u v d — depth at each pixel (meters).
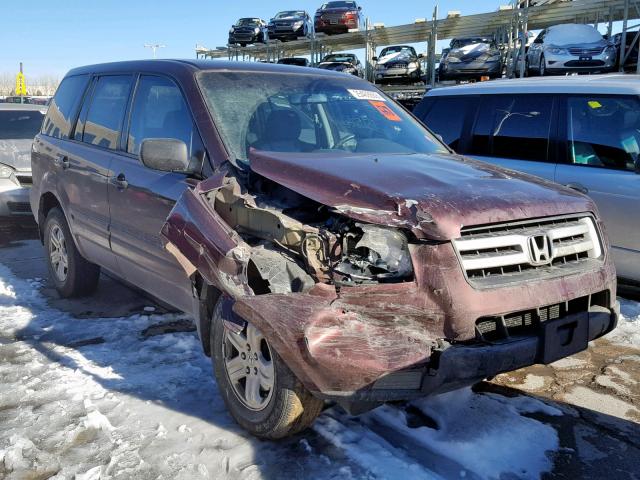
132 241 4.28
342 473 2.88
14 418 3.42
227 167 3.49
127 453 3.07
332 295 2.74
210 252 3.06
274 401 2.96
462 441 3.15
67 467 2.96
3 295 5.77
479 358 2.66
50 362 4.18
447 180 3.17
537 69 16.41
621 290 5.84
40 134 6.02
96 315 5.20
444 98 6.95
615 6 17.88
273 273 2.88
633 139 5.42
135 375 3.98
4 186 8.50
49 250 5.79
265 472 2.90
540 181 3.54
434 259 2.72
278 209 3.16
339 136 4.11
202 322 3.52
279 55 30.64
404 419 3.37
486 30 23.25
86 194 4.89
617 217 5.36
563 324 2.96
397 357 2.59
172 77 4.21
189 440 3.18
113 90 4.94
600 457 3.07
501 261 2.88
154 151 3.54
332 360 2.57
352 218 2.78
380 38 25.38
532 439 3.20
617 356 4.31
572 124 5.84
